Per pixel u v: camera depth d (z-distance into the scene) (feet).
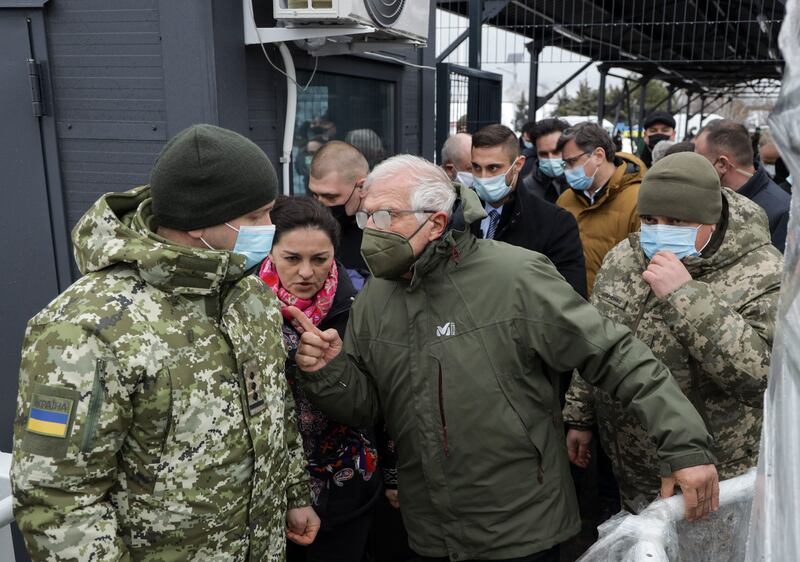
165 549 4.33
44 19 9.16
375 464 6.99
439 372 5.41
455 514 5.56
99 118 9.27
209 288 4.38
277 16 8.74
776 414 2.56
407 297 5.58
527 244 9.97
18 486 3.99
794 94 2.33
